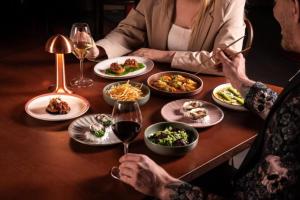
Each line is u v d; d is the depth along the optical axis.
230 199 1.16
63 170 1.30
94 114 1.61
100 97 1.79
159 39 2.50
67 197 1.18
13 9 5.24
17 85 1.88
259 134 1.26
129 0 4.39
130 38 2.49
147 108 1.71
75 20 5.32
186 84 1.88
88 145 1.43
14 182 1.24
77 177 1.27
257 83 1.63
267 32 5.96
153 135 1.48
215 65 1.83
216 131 1.55
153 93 1.83
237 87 1.67
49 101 1.71
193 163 1.36
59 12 5.20
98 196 1.19
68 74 2.00
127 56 2.18
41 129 1.54
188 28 2.42
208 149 1.44
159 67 2.13
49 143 1.45
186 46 2.43
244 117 1.66
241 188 1.12
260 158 1.18
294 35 1.12
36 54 2.23
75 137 1.46
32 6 5.00
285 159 1.04
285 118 1.07
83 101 1.71
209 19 2.34
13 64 2.10
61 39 1.71
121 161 1.26
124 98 1.71
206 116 1.61
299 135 1.03
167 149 1.36
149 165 1.23
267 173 1.04
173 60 2.09
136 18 2.54
